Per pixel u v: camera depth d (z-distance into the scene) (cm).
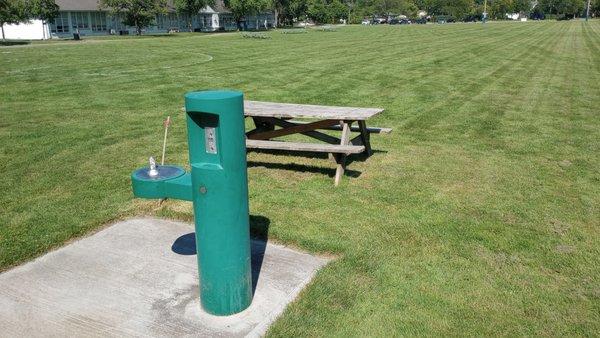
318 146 598
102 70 1855
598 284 376
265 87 1426
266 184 596
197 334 315
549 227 475
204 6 6506
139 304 348
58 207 519
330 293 359
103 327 323
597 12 13212
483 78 1605
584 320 333
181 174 347
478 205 529
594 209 521
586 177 626
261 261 406
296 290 364
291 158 706
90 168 656
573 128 908
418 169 656
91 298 356
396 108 1102
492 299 356
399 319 332
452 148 763
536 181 609
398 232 460
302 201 538
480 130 887
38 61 2247
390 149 758
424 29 6481
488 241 444
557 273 392
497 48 2917
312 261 409
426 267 398
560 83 1500
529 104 1154
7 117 995
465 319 333
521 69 1866
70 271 393
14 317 334
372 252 420
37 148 753
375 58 2300
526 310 344
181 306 345
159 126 920
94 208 517
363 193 564
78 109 1090
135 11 5391
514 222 486
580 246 437
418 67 1922
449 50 2773
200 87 1422
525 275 388
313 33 5438
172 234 459
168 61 2216
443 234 457
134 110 1085
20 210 511
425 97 1248
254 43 3569
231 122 302
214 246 318
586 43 3350
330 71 1792
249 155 719
